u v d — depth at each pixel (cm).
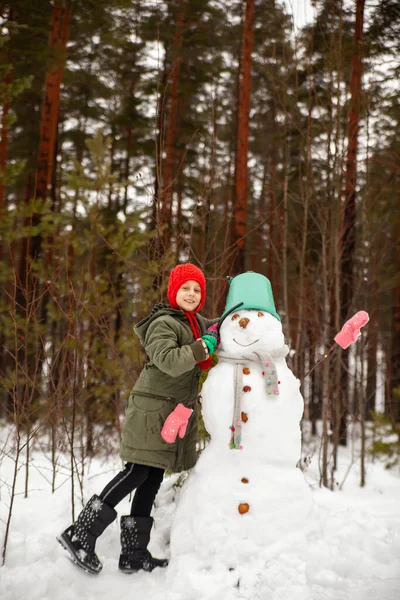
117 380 511
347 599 203
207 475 248
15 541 258
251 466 245
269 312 268
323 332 538
